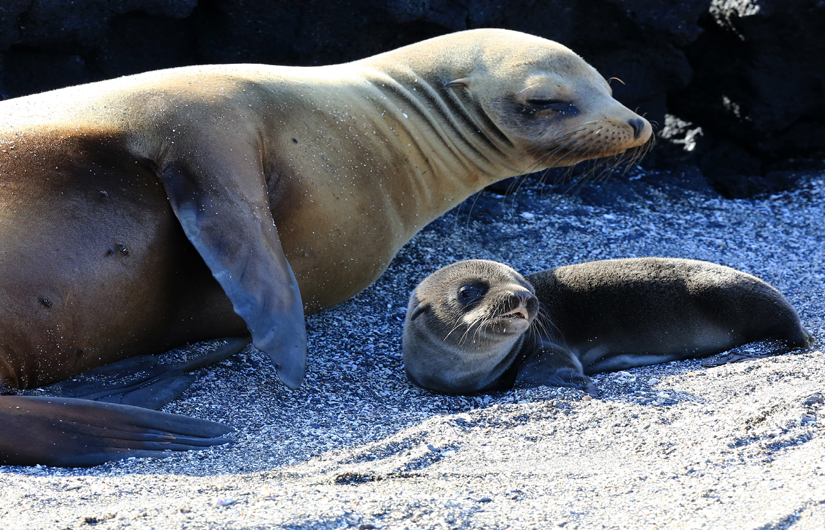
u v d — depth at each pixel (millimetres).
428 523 8016
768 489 8539
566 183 25328
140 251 13031
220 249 12438
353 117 16266
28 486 9133
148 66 22188
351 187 15562
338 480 9719
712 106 28234
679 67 26281
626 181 26062
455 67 17875
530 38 18016
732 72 27516
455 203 18859
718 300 15188
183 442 11227
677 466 9547
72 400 11102
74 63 21453
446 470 10133
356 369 14867
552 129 17281
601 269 16109
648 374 14094
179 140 13352
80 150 13141
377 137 16594
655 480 9172
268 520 7875
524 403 12625
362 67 17812
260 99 14781
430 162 17625
